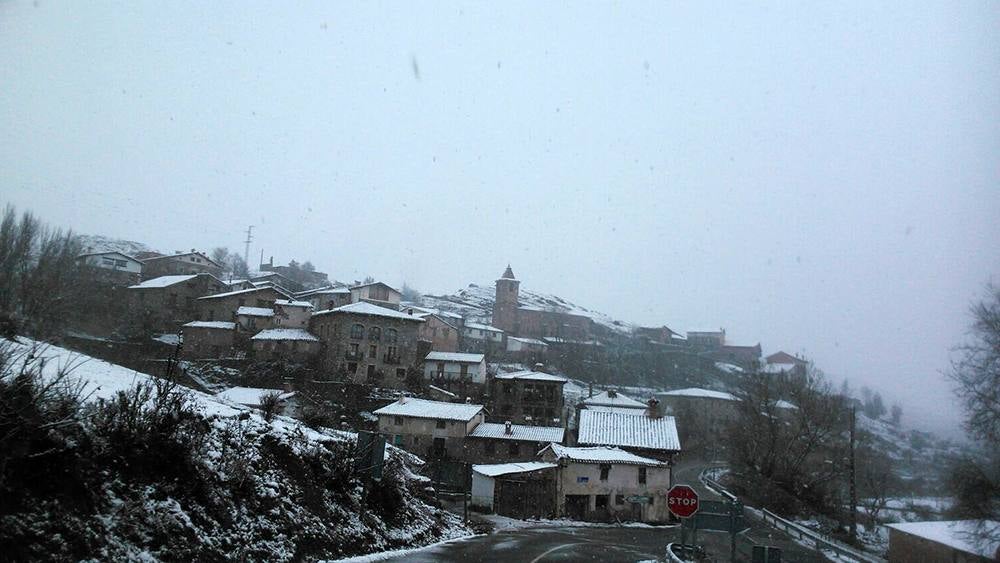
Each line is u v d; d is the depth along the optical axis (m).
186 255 83.12
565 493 40.25
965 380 25.12
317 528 14.58
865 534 44.62
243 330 64.69
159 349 57.41
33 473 8.48
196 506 11.36
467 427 48.88
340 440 20.94
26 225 37.31
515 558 18.77
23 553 7.60
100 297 61.69
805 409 52.53
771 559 16.42
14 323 17.52
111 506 9.60
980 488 24.66
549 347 99.62
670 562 18.92
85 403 10.87
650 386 97.25
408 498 22.86
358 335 61.91
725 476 59.97
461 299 140.88
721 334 129.75
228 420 15.47
